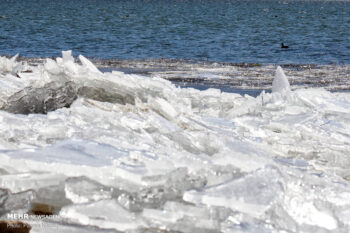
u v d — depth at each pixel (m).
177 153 6.09
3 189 5.45
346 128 8.81
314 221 4.94
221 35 58.28
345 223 5.03
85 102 9.00
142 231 4.73
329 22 92.19
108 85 9.59
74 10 121.81
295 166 6.80
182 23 81.56
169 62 28.69
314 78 22.27
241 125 8.42
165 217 4.78
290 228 4.79
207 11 135.00
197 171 5.58
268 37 56.50
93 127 7.14
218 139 6.73
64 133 6.87
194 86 18.62
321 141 8.06
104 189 5.28
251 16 112.19
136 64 26.86
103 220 4.75
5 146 6.09
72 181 5.30
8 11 104.75
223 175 5.48
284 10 153.50
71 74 9.76
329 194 5.52
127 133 7.09
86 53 35.12
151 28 68.00
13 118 7.45
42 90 8.98
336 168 6.98
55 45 41.06
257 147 7.11
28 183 5.45
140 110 8.70
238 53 37.44
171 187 5.30
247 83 19.89
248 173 5.41
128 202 5.10
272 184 5.15
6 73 12.22
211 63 28.86
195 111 10.15
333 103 10.45
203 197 4.89
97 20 84.56
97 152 5.75
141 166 5.41
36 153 5.63
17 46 38.91
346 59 33.97
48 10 117.12
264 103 10.59
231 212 4.91
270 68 26.69
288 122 8.67
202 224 4.74
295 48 42.81
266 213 4.88
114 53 35.34
